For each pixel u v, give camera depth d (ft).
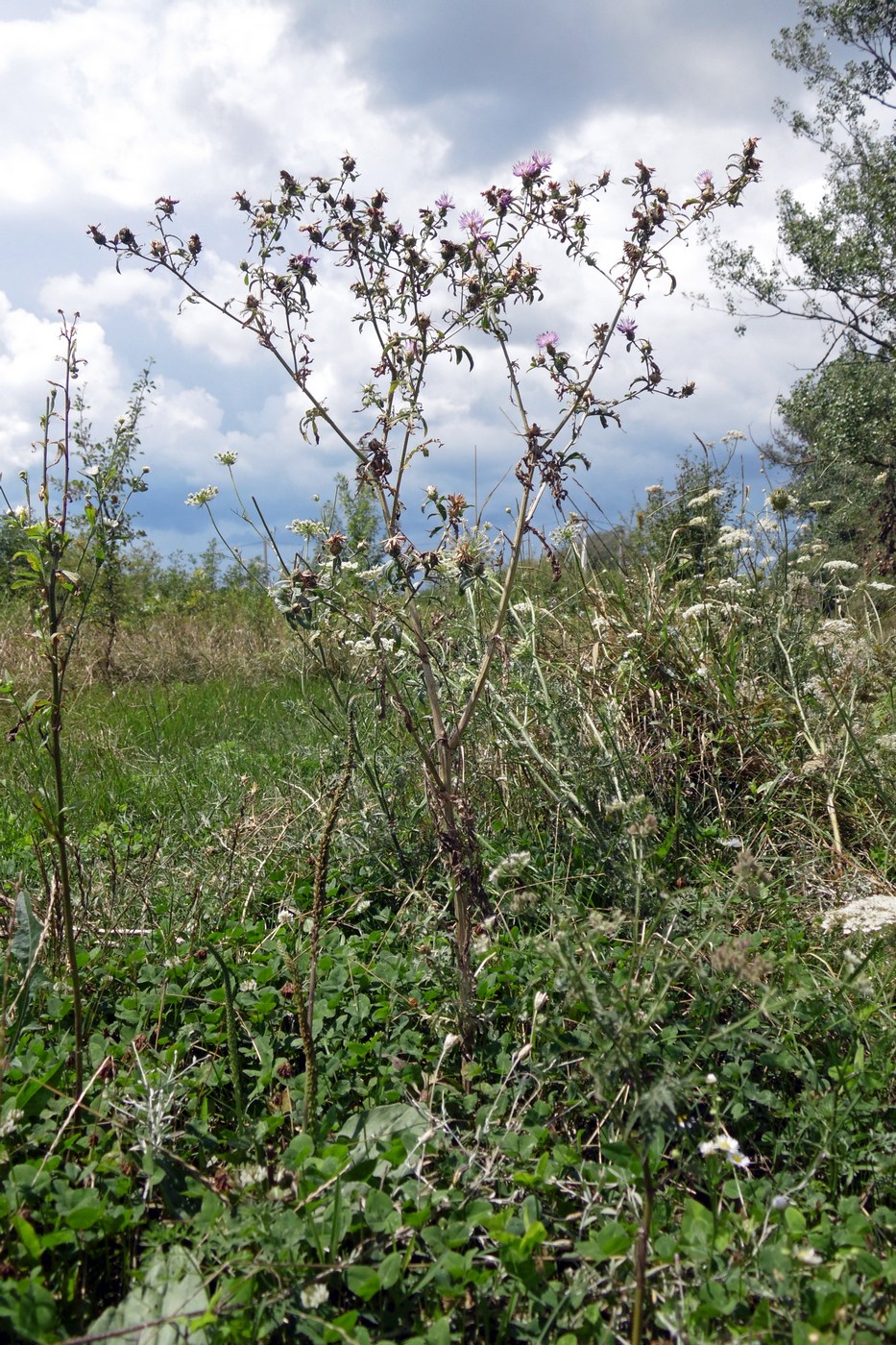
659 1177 5.58
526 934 8.31
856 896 8.71
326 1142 5.68
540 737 10.82
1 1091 5.84
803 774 10.52
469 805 7.20
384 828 9.85
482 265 7.04
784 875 8.86
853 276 54.70
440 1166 5.53
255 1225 4.77
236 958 8.19
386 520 7.00
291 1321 4.53
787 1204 5.09
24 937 6.93
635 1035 4.68
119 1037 7.19
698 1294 4.56
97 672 26.21
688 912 8.38
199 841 10.77
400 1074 6.45
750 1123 6.09
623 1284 4.72
